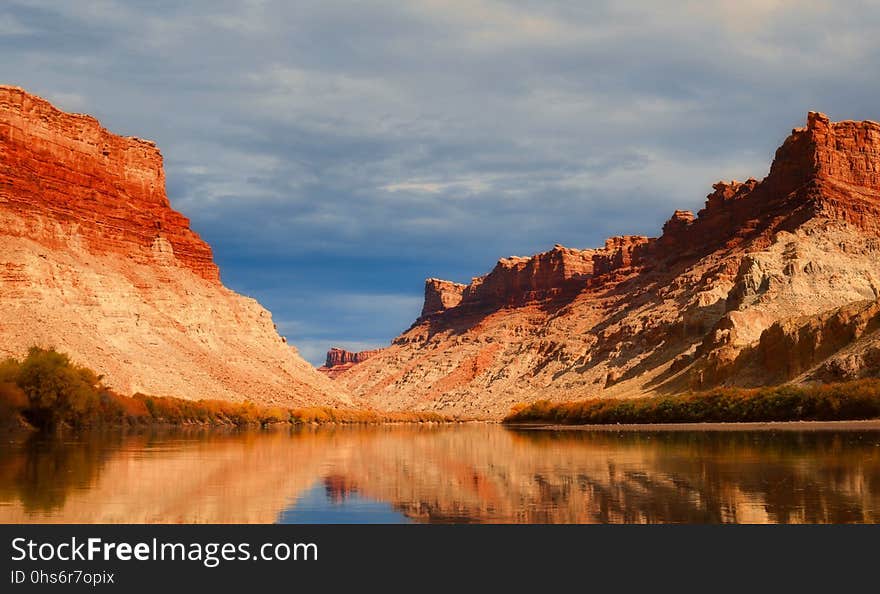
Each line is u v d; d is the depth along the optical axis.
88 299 157.25
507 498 42.53
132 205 196.25
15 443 79.88
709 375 162.62
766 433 94.69
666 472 52.66
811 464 55.34
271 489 46.25
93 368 138.75
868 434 86.56
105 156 192.25
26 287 145.00
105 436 96.94
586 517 36.59
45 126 174.75
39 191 165.75
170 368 161.12
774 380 147.12
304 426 158.50
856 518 35.38
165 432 112.00
